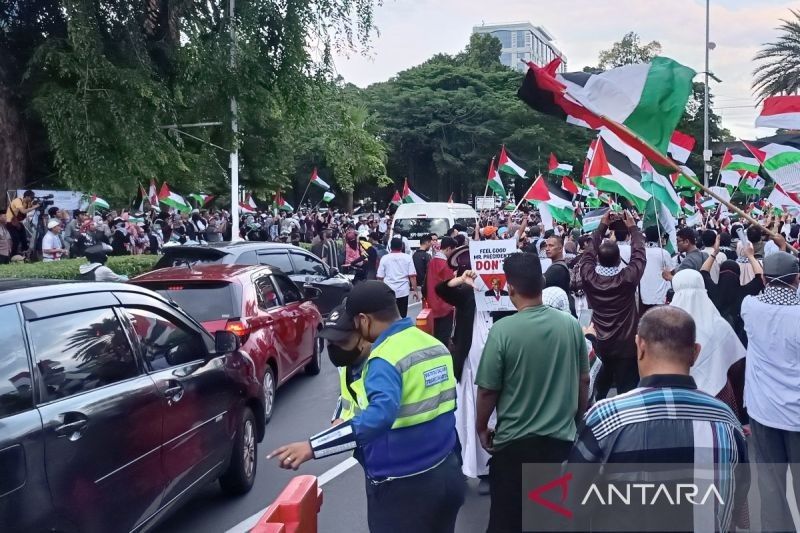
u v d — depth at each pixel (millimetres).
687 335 2742
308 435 8008
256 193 41000
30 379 3762
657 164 5863
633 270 6691
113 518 4117
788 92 39625
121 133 15930
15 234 17297
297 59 18625
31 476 3527
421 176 61156
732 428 2680
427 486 3473
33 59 16156
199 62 17688
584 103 6293
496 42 76438
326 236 18828
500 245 6047
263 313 8656
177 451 4918
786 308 4699
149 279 8234
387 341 3492
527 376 4121
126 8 17078
